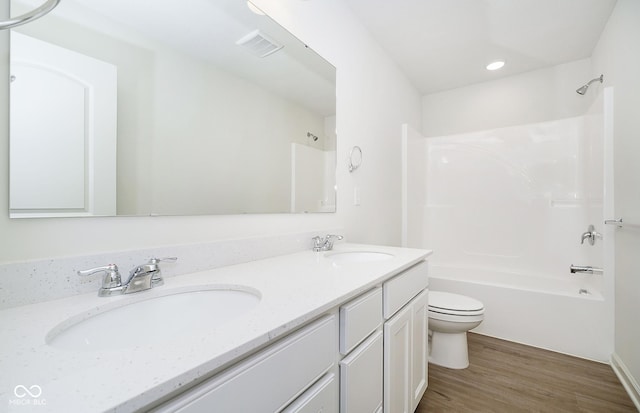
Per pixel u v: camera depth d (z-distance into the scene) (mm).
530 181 2625
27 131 626
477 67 2564
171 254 863
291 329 552
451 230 3004
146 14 836
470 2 1740
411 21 1921
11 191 603
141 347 445
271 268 1000
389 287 1021
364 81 1962
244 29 1133
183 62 932
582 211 2377
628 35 1571
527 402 1427
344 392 760
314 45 1485
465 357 1770
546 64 2510
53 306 612
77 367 389
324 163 1570
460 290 2332
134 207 803
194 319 767
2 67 598
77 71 699
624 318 1610
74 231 691
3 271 580
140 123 819
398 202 2521
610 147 1788
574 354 1886
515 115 2717
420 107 3139
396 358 1071
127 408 321
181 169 923
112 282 692
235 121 1104
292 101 1363
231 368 464
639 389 1393
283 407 557
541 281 2410
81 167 705
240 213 1122
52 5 471
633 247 1483
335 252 1400
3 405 308
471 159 2918
